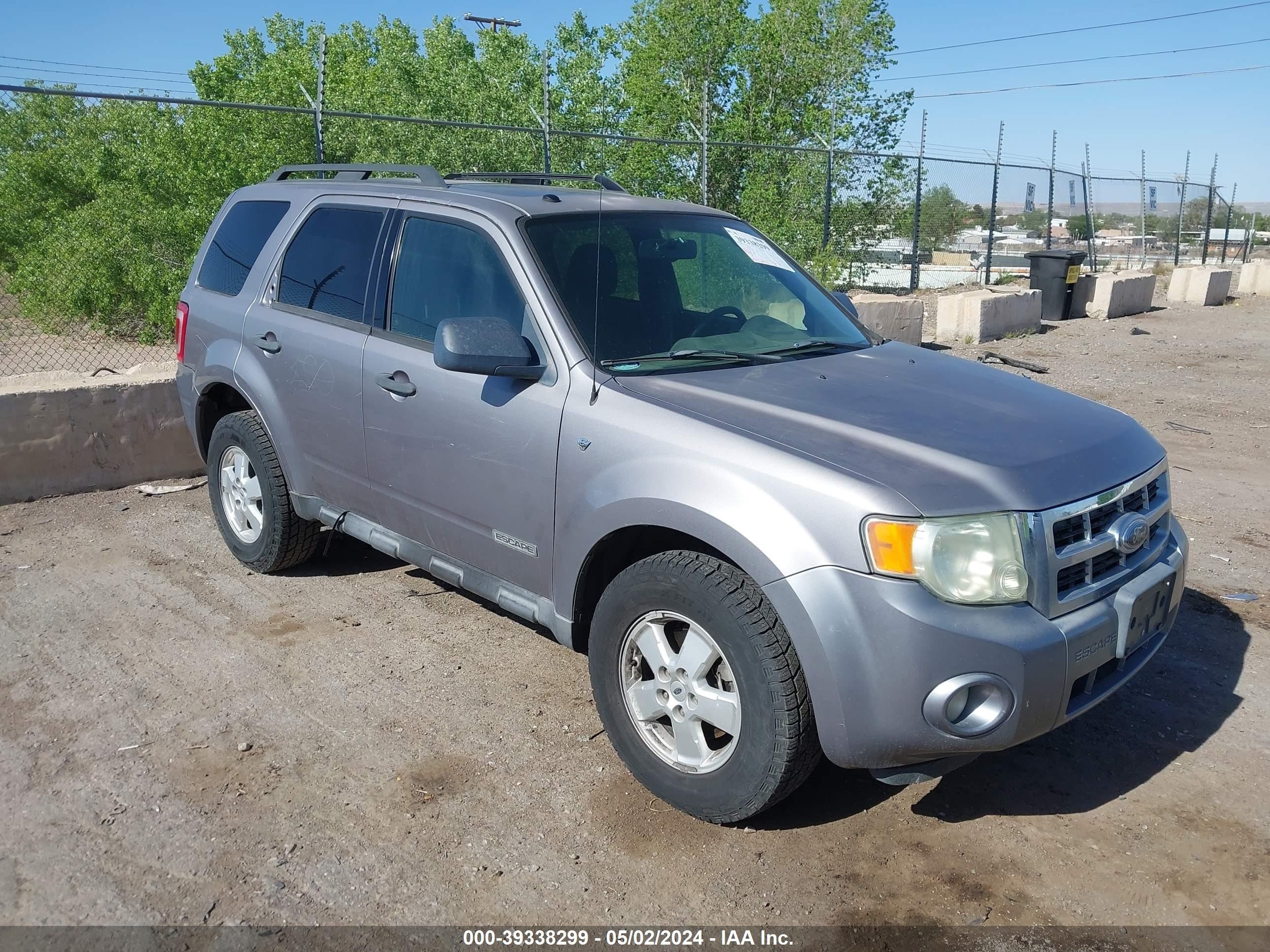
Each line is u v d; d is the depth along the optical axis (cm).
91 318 1438
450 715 385
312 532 499
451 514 392
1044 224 2309
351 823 319
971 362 411
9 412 617
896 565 271
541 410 349
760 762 292
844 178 1800
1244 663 434
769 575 282
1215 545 578
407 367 398
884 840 315
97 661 423
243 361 484
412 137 1527
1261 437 841
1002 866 304
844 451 294
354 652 435
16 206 1430
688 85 2450
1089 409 357
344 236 452
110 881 291
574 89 2202
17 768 345
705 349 373
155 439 675
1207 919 282
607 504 323
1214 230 3142
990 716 275
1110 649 297
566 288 365
